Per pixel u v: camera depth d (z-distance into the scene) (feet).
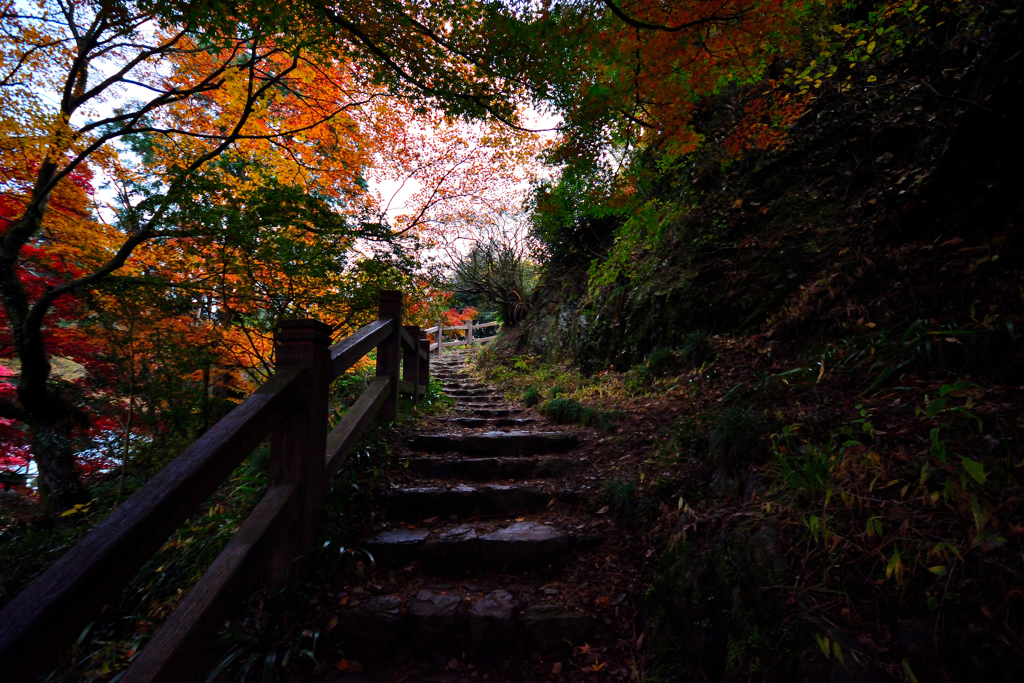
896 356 9.14
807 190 17.90
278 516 6.13
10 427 19.27
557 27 9.13
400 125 18.62
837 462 6.58
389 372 12.85
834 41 15.83
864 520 5.57
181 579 7.34
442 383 28.40
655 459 10.06
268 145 17.60
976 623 4.21
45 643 3.00
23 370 16.67
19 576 9.93
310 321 7.04
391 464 10.88
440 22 9.31
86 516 13.41
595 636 6.54
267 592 6.54
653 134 13.30
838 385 9.45
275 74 16.21
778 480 6.87
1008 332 7.60
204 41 9.16
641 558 7.57
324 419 7.47
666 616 6.13
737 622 5.36
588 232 29.17
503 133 13.15
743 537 6.07
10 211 16.74
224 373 17.10
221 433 5.05
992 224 9.80
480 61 9.73
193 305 14.35
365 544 7.93
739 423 8.36
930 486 5.68
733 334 15.47
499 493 9.59
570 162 12.20
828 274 13.37
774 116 14.03
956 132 11.21
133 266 16.08
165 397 14.89
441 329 49.65
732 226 19.22
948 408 6.58
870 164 16.20
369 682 5.96
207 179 12.32
